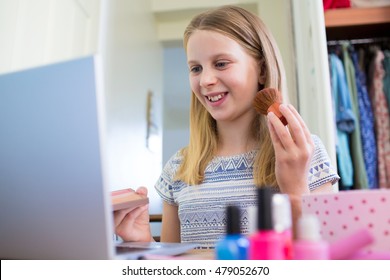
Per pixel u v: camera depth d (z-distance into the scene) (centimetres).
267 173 75
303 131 61
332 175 72
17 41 98
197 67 80
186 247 50
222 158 84
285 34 168
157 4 263
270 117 61
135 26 216
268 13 181
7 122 39
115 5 175
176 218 93
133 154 200
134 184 197
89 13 143
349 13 147
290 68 161
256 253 31
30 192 39
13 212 40
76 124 36
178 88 333
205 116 89
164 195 94
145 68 239
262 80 82
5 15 94
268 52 81
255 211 34
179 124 331
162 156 290
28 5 104
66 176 36
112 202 58
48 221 38
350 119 137
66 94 36
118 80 178
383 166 138
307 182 64
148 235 70
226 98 78
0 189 40
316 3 129
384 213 36
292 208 46
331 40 161
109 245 35
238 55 76
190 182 84
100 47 149
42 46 109
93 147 35
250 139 84
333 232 38
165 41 285
